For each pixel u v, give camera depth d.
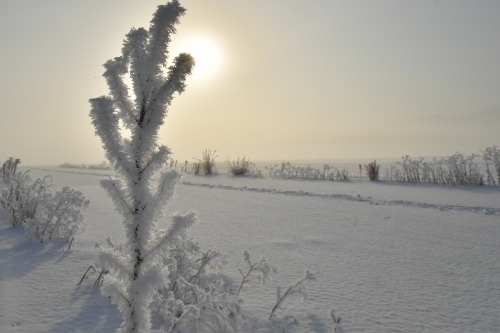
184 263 3.04
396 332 2.37
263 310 2.67
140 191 1.45
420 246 4.88
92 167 38.88
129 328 1.43
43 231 4.87
